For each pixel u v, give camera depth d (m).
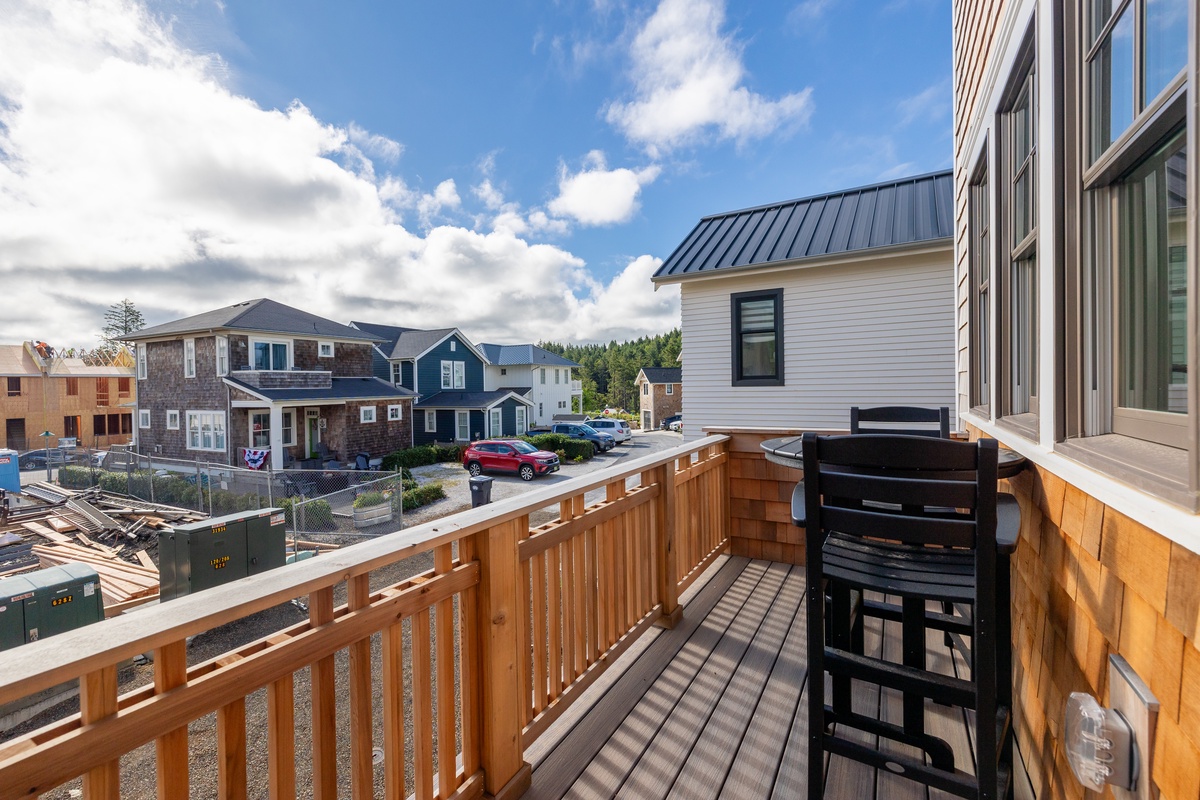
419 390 23.83
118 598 5.92
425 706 1.38
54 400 27.11
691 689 2.19
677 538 3.03
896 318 7.47
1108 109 1.18
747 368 8.55
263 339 16.72
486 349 29.66
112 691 0.78
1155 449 0.95
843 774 1.71
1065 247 1.28
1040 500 1.49
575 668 2.03
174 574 5.57
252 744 3.28
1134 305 1.12
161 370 17.45
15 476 14.38
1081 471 1.11
